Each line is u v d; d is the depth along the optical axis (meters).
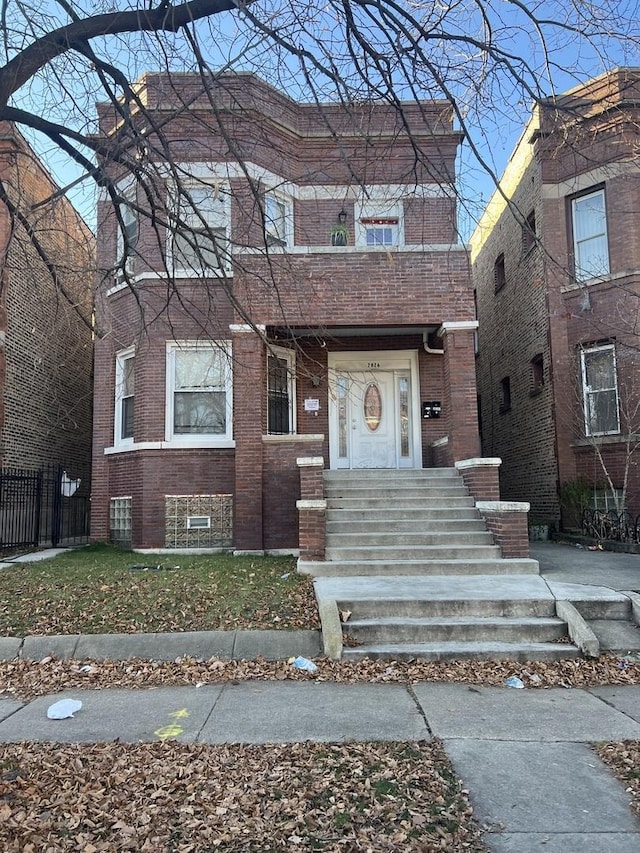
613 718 4.88
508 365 17.34
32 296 14.33
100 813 3.44
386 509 10.09
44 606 7.53
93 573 9.22
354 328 11.38
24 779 3.85
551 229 14.30
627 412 12.71
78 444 17.73
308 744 4.35
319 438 10.92
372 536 9.42
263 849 3.11
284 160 12.53
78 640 6.60
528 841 3.18
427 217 12.50
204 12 4.52
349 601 7.15
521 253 16.08
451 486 10.62
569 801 3.58
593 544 12.03
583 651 6.37
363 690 5.55
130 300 12.39
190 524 11.88
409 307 11.10
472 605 7.17
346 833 3.24
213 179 11.41
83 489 18.05
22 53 4.29
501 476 18.03
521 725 4.72
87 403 18.28
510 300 17.14
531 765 4.03
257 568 9.27
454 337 11.07
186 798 3.61
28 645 6.57
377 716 4.90
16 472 14.30
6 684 5.85
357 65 4.70
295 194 12.65
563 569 9.20
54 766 4.03
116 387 13.05
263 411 11.48
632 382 12.88
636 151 6.11
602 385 13.63
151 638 6.60
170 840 3.18
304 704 5.19
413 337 13.02
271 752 4.22
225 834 3.23
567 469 13.83
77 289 7.57
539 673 5.99
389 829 3.28
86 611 7.33
